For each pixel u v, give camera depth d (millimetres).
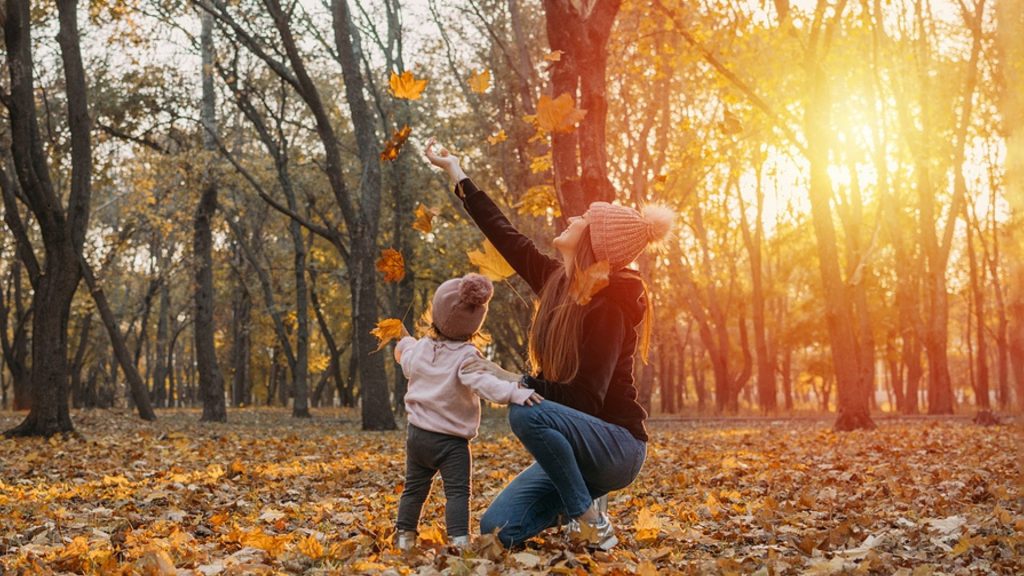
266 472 9320
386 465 10195
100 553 4551
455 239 32281
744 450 12570
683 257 39000
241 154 33812
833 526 5797
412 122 30688
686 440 15523
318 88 34094
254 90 29562
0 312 38656
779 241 44469
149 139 29609
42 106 29250
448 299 4500
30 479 8828
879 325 44719
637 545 4922
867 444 13648
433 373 4508
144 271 44750
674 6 16453
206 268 27750
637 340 4352
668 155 22266
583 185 11008
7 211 16766
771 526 5621
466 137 30312
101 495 7500
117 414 30438
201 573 4125
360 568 4027
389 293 34219
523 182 27781
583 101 11094
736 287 45125
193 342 59938
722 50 17125
